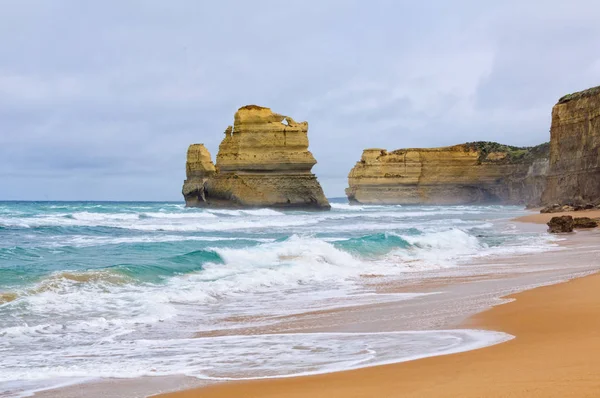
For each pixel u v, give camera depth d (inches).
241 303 580.7
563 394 236.5
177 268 745.0
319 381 295.1
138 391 295.6
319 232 1654.8
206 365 348.2
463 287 665.6
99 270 681.0
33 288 587.5
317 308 549.6
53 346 409.4
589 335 369.1
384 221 2292.1
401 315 498.3
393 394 259.6
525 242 1254.3
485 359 318.7
